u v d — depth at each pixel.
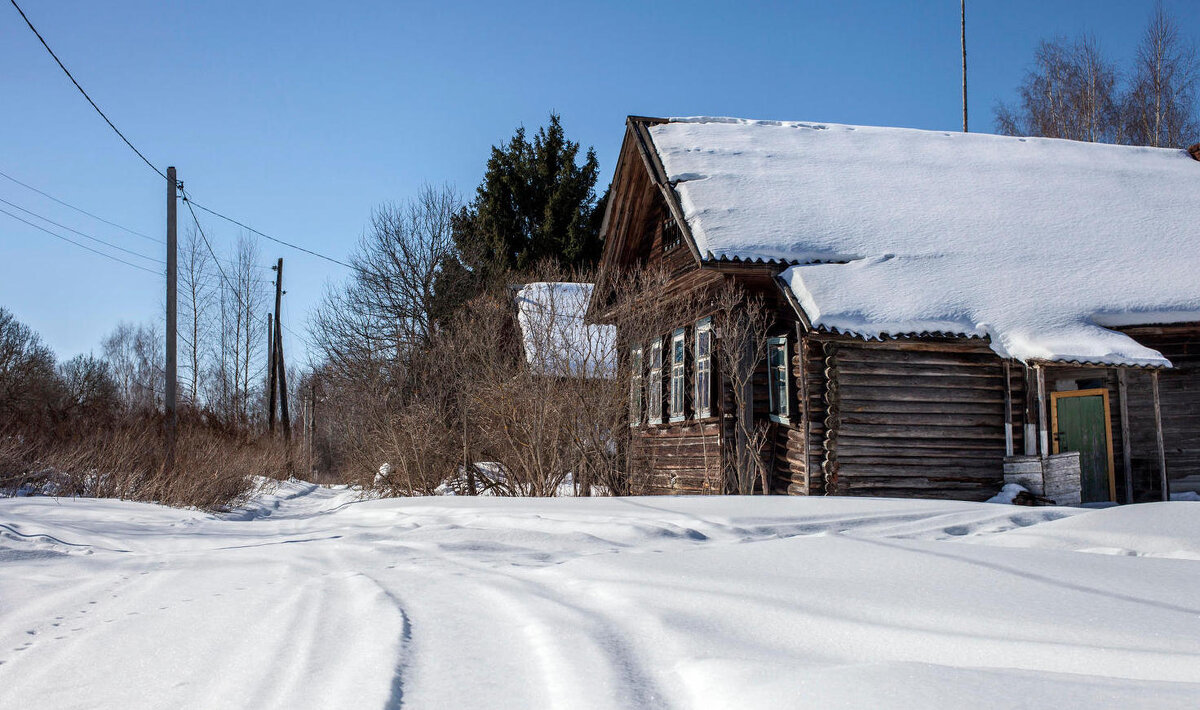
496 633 3.95
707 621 3.95
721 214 14.12
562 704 2.90
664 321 15.09
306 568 6.36
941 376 13.02
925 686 2.63
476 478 16.12
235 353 46.34
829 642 3.56
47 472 14.06
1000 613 3.85
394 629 4.02
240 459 18.95
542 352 13.98
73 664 3.76
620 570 5.39
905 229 14.57
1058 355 11.81
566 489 14.81
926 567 5.09
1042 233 14.99
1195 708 2.34
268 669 3.48
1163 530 6.71
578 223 37.22
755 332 13.97
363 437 20.72
